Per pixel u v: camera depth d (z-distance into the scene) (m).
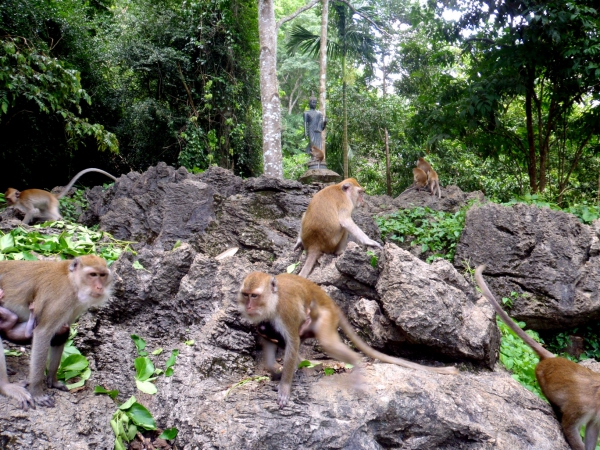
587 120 5.35
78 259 1.34
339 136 8.00
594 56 4.64
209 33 6.50
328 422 1.40
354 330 1.85
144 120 6.27
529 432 1.56
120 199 3.01
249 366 1.68
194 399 1.50
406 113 8.13
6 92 4.00
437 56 5.77
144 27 6.54
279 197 2.89
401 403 1.47
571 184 6.59
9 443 1.26
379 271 1.91
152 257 1.94
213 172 3.21
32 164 5.51
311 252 2.27
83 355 1.65
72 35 5.68
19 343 1.40
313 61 13.60
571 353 2.83
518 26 4.97
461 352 1.75
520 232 2.93
